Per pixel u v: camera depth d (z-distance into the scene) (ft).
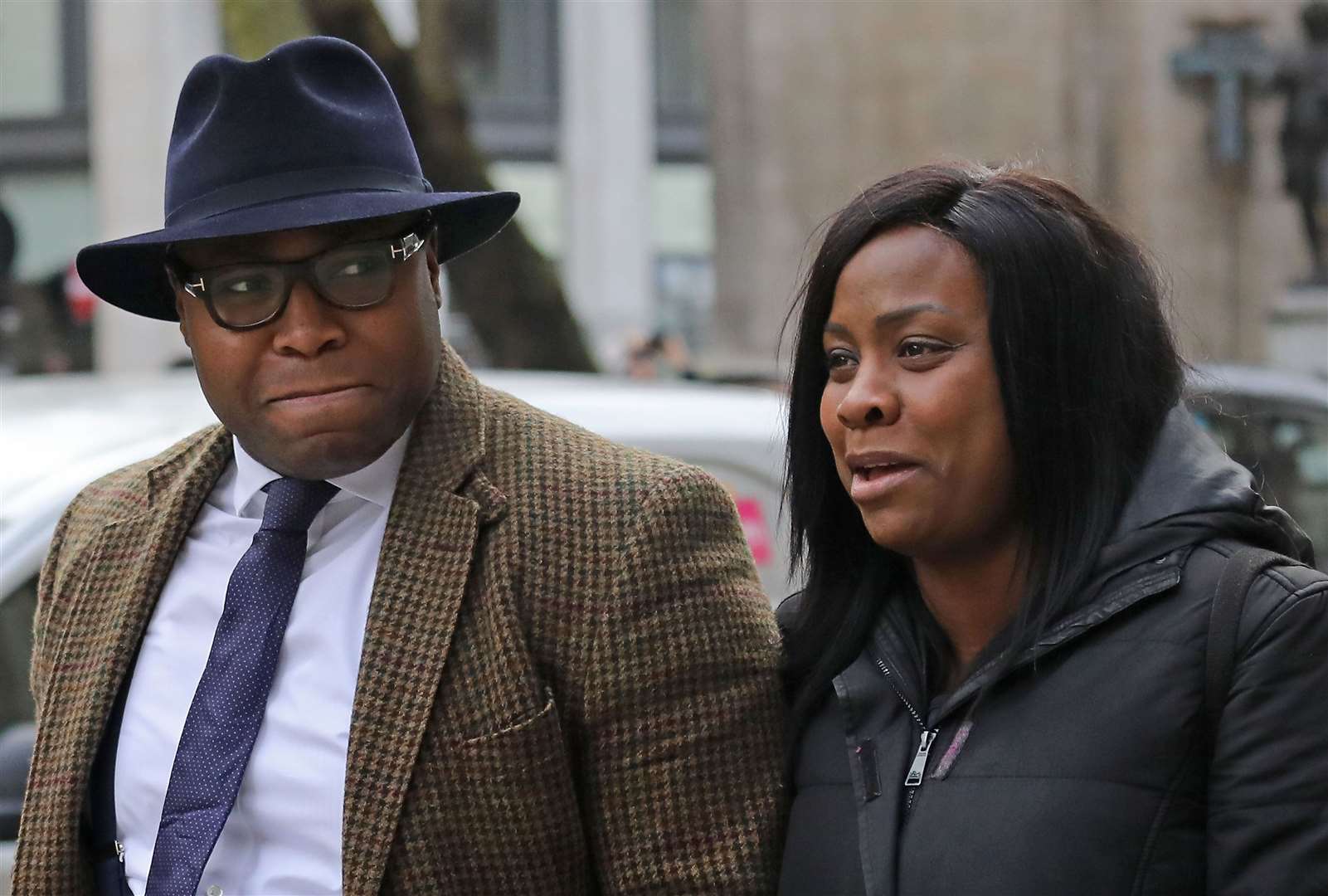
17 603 19.16
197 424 22.11
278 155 12.89
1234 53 71.72
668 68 166.81
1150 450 12.23
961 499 12.14
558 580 12.94
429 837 12.46
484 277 49.34
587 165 152.66
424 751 12.56
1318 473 36.27
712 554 13.34
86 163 132.05
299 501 13.41
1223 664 11.10
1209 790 11.09
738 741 13.09
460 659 12.80
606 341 138.72
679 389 26.40
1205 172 72.23
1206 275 72.69
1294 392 36.88
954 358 12.08
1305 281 73.46
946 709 11.98
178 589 13.76
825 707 12.98
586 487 13.28
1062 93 69.05
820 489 13.28
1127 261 12.50
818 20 69.82
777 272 70.33
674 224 167.43
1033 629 11.74
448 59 47.24
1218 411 14.32
